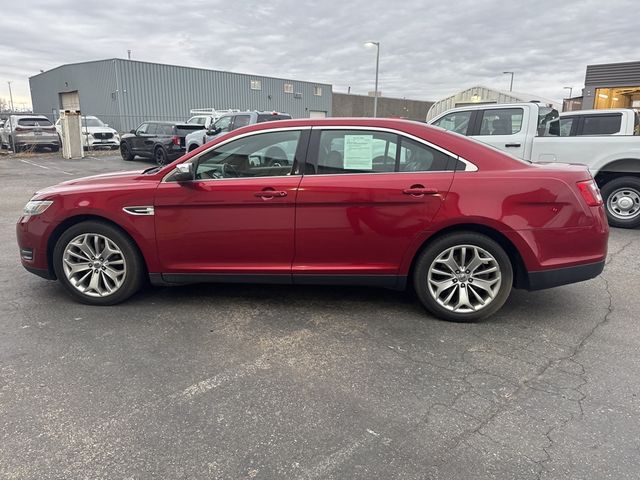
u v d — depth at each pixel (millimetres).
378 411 2723
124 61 30453
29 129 21391
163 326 3814
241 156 3947
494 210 3648
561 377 3086
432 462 2316
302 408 2746
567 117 9297
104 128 24047
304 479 2205
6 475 2209
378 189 3730
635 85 20891
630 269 5434
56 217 4086
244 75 36938
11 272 5145
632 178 7453
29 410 2693
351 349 3455
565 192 3660
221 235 3930
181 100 33438
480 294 3887
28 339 3561
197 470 2256
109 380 3014
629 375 3111
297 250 3895
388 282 3912
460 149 3777
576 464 2299
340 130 3879
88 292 4195
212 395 2865
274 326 3834
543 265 3711
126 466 2277
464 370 3174
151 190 3953
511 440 2475
